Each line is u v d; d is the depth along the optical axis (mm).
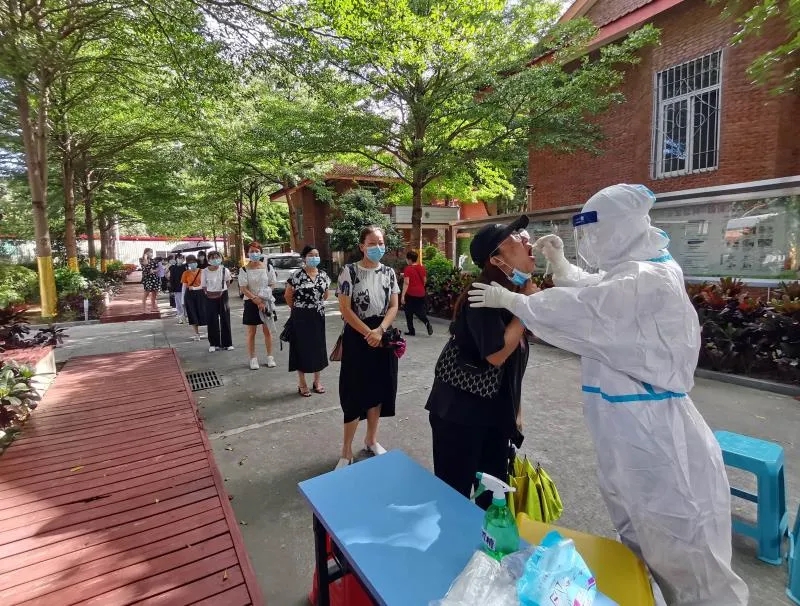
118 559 2217
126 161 16578
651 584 1487
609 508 1682
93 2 7680
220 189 20844
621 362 1490
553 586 1145
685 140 9680
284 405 4805
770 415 4316
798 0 4934
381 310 3312
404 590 1306
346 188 21672
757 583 2246
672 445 1459
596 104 9805
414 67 9883
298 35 7496
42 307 10859
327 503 1740
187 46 7625
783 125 8070
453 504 1730
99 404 4504
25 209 21609
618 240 1600
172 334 9078
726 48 8641
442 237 23625
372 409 3529
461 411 2027
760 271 7234
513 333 1828
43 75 9406
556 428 4094
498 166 13039
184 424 3961
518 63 10469
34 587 2031
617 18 10414
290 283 4883
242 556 2240
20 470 3154
